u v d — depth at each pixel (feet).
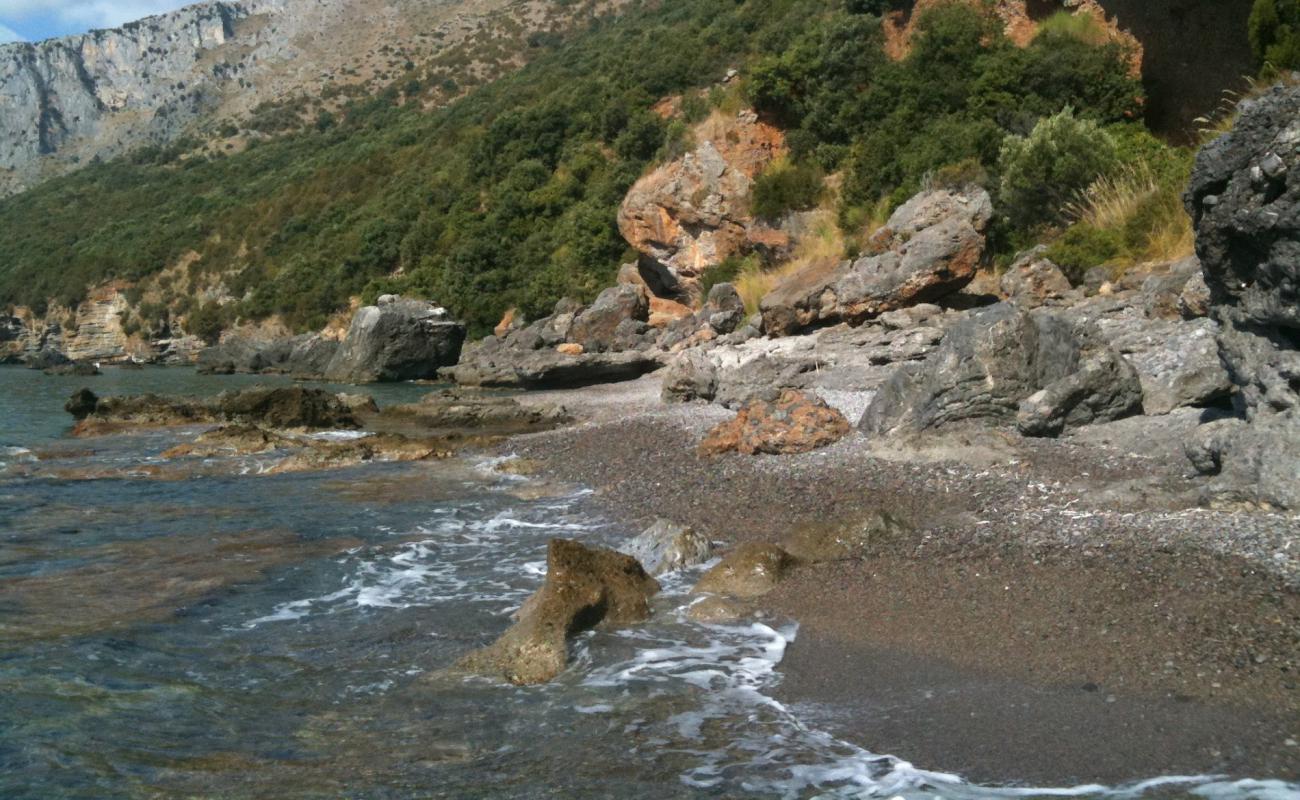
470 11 514.68
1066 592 24.14
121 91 629.51
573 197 150.20
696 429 53.21
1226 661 19.95
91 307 221.25
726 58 140.36
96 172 362.74
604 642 24.04
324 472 50.80
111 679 22.41
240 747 18.98
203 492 45.80
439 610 27.32
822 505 34.83
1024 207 71.26
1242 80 73.51
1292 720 17.79
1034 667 20.89
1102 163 67.77
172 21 640.99
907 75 96.43
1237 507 27.27
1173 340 40.52
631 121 138.41
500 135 170.81
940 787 16.70
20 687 21.90
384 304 127.85
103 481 49.01
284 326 179.22
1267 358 29.66
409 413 77.30
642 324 105.19
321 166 242.17
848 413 49.21
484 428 68.80
